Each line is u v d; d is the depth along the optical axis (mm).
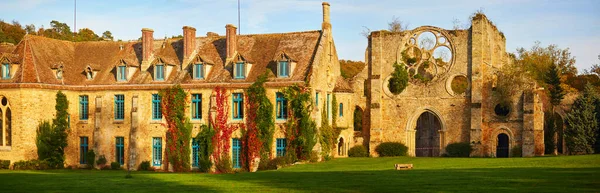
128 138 60938
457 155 64000
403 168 45344
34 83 58969
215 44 62406
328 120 60812
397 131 66688
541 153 62250
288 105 56062
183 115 58938
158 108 60281
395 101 67000
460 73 65062
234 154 57625
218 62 60531
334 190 33219
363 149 65688
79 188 36438
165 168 59562
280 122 56531
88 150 62125
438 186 33406
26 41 61750
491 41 68062
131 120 60625
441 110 65500
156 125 59969
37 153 59438
